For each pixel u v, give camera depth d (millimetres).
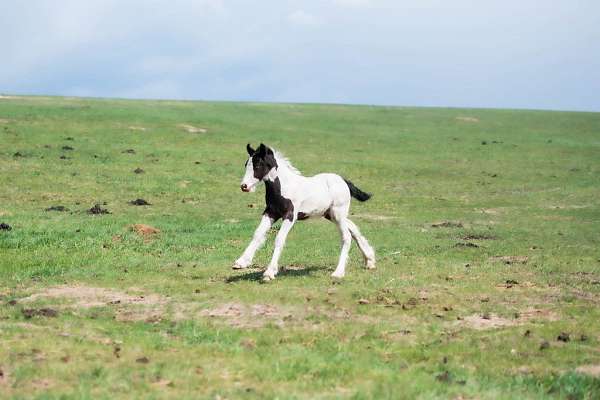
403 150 44062
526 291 13406
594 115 68062
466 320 11172
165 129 43688
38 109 46500
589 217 26547
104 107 51219
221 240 19609
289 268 15539
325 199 14367
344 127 53656
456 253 18172
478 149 45719
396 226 23469
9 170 29766
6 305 11625
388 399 7414
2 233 18250
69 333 9758
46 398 7055
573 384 8125
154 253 17266
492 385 8117
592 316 11523
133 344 9266
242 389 7598
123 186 28906
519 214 27188
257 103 71938
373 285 13430
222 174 32938
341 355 9016
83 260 15953
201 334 9977
